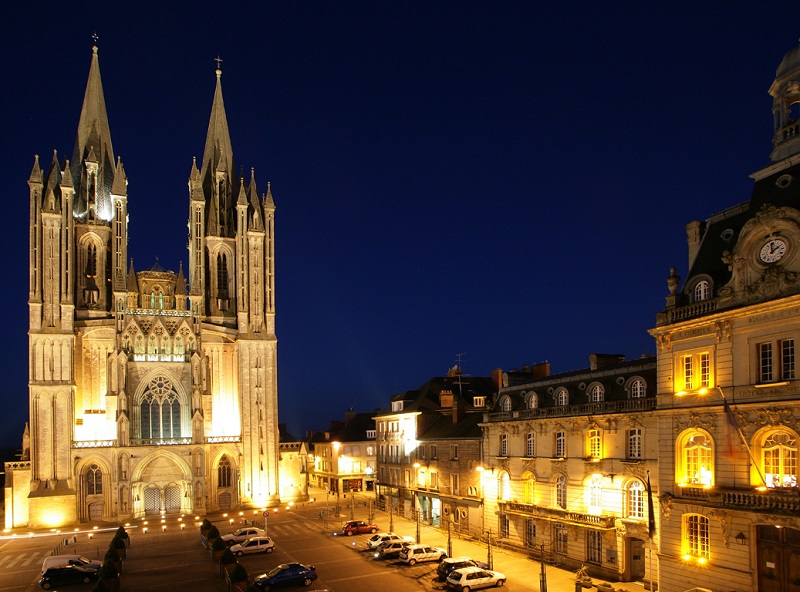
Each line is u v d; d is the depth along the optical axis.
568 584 52.00
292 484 111.69
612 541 53.03
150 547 72.94
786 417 36.53
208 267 116.00
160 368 104.44
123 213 109.12
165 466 100.69
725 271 42.91
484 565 53.84
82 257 107.44
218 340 112.19
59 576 56.59
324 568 59.59
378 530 78.06
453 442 79.31
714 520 40.34
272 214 116.44
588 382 59.31
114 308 104.62
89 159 110.75
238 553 65.94
